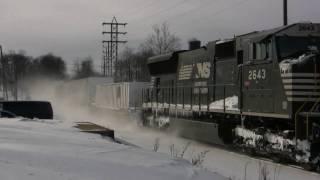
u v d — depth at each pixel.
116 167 9.20
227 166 16.02
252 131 18.64
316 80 16.00
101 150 11.20
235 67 20.17
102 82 53.19
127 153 11.05
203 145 22.95
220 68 21.77
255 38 18.25
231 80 20.53
